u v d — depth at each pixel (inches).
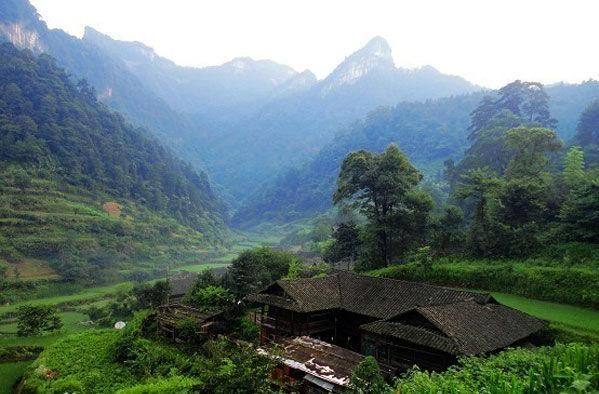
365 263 1879.9
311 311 1127.6
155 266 3954.2
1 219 3262.8
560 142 1979.6
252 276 1753.2
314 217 6048.2
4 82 5024.6
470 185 1774.1
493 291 1386.6
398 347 926.4
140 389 949.8
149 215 4992.6
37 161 4220.0
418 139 6505.9
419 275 1573.6
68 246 3393.2
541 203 1676.9
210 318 1421.0
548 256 1464.1
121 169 5280.5
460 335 831.7
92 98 6466.5
